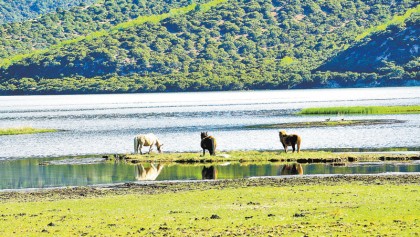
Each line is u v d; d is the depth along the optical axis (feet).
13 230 261.03
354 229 243.19
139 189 364.38
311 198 310.65
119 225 264.93
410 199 297.33
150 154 529.86
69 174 445.78
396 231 238.48
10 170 474.90
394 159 468.34
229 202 309.01
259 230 247.29
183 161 489.67
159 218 276.21
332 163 457.27
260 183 367.86
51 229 260.83
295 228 248.11
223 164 467.93
